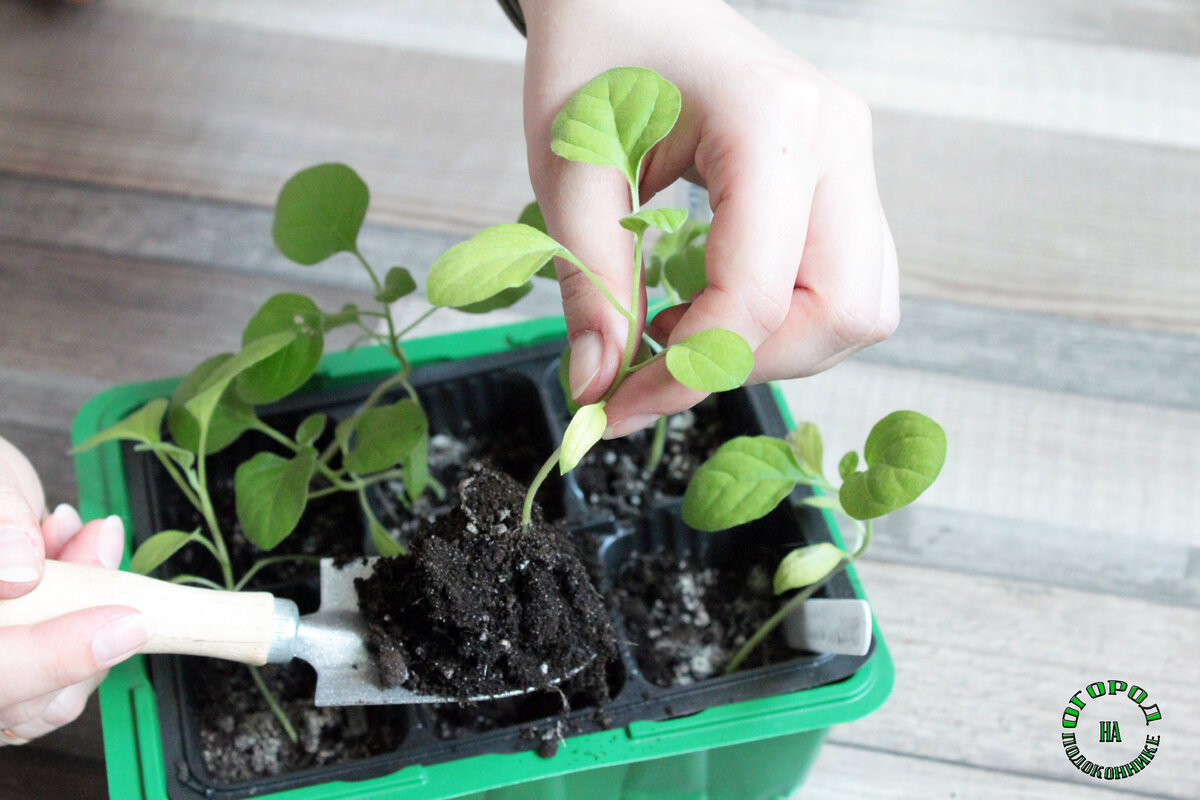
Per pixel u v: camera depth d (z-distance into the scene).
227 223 1.27
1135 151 1.38
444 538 0.72
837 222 0.69
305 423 0.85
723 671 0.88
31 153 1.33
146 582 0.66
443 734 0.82
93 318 1.18
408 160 1.34
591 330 0.67
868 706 0.77
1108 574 1.05
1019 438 1.13
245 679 0.86
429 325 1.20
